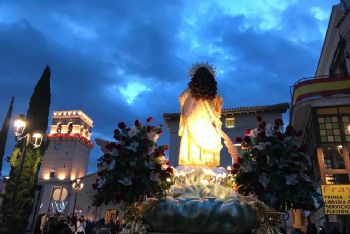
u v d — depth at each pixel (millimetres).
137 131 7773
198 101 9523
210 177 8469
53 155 63312
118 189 7305
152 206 6938
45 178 61250
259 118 8484
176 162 38125
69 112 69375
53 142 64312
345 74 22094
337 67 26625
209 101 9625
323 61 30078
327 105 21719
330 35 26219
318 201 7859
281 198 7430
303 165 7613
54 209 53688
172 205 6723
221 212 6426
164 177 7637
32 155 19953
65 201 56000
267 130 7988
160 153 7887
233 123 39125
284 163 7516
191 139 9352
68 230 13875
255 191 7691
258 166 7664
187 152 9367
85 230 19438
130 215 7309
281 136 7770
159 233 6793
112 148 7547
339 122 21453
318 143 21328
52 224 15055
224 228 6461
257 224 6844
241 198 7105
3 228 14828
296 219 28516
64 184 58281
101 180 7434
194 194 7305
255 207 6742
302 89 22750
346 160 20578
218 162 9336
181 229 6707
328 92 21812
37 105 23297
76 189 31562
